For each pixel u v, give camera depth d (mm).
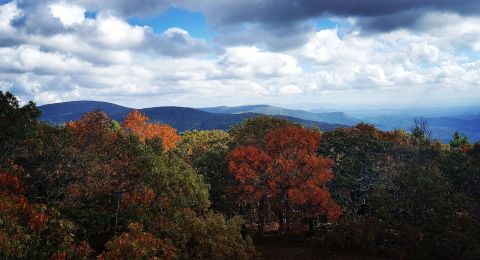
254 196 47344
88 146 31750
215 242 28875
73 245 21094
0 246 17453
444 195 44250
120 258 21391
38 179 27953
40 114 29062
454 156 53500
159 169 29516
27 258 19141
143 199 27703
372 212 48969
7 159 25188
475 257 39719
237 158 48719
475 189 45750
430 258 42344
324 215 51875
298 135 49500
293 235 49906
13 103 27891
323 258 43938
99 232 26422
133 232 23469
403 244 43719
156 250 23016
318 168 46875
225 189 49562
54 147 28766
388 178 48375
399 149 56031
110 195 28594
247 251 32781
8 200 20094
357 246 45906
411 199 44125
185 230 28578
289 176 47688
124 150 30219
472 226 41031
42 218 20109
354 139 58219
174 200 30516
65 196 27641
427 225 42375
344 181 50562
